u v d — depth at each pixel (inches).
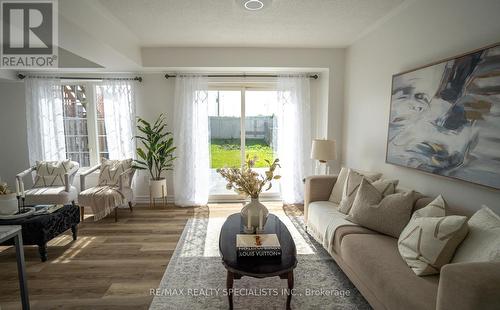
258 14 104.7
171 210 155.4
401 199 79.7
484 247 51.4
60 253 103.2
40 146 157.5
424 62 88.3
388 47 108.7
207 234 121.6
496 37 64.3
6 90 159.3
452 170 74.9
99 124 169.6
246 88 169.5
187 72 159.3
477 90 66.7
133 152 163.2
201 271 91.0
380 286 59.6
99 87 166.6
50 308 72.4
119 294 78.4
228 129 173.3
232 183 86.8
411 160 92.5
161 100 164.1
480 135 66.2
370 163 124.6
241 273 63.9
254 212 83.1
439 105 79.4
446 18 78.8
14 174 164.6
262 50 148.6
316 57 150.3
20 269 65.8
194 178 162.2
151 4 95.7
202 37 132.3
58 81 156.4
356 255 71.6
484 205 61.8
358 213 85.9
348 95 147.3
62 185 143.6
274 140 171.6
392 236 78.7
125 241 114.0
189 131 159.5
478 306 39.1
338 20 111.7
